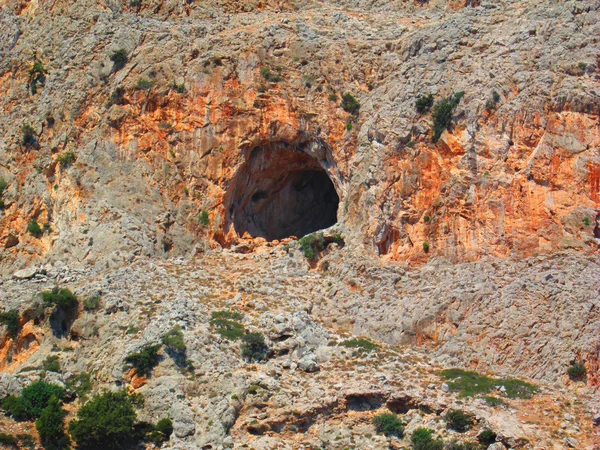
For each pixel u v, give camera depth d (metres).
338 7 192.50
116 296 158.25
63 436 144.00
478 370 147.00
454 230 161.25
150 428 142.25
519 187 160.00
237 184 177.62
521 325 148.50
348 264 162.50
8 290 164.88
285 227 185.00
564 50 165.25
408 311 154.12
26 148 181.75
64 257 171.25
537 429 135.50
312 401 140.38
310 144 175.38
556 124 161.50
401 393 140.25
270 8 193.00
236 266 168.88
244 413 140.75
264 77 176.38
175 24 187.62
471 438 135.25
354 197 167.12
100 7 191.88
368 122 169.62
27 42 192.75
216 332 149.50
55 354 156.12
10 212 178.25
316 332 151.50
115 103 178.75
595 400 139.88
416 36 173.75
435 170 163.75
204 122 176.12
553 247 157.62
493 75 165.25
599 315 147.12
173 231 173.38
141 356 145.50
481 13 174.62
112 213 172.38
